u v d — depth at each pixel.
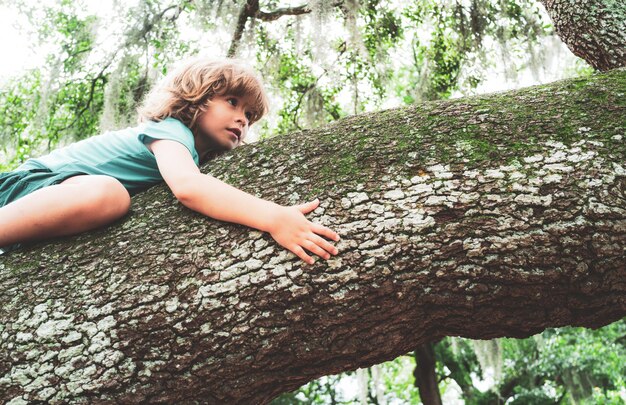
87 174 1.45
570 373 8.95
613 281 1.13
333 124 1.46
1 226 1.26
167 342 1.10
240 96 1.72
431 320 1.19
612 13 1.92
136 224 1.30
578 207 1.12
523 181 1.16
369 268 1.13
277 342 1.12
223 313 1.12
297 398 10.23
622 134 1.21
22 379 1.06
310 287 1.13
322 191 1.25
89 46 4.96
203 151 1.71
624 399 9.16
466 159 1.22
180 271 1.16
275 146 1.42
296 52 4.87
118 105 4.64
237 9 4.52
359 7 4.58
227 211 1.22
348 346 1.15
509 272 1.12
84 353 1.08
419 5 5.07
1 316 1.13
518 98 1.39
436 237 1.13
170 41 4.82
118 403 1.07
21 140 5.41
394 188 1.21
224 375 1.12
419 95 5.34
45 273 1.21
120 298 1.13
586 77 1.45
